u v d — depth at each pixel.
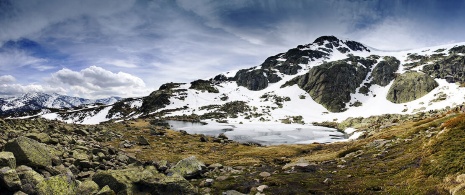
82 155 28.45
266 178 29.72
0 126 41.69
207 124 177.12
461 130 28.22
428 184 20.50
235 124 182.12
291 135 119.94
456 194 16.56
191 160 32.88
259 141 99.19
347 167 33.56
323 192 23.38
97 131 67.12
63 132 53.19
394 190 21.05
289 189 25.06
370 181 24.83
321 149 66.12
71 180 19.78
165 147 59.31
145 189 21.88
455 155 23.30
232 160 48.00
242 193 24.38
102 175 21.89
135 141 61.94
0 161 17.41
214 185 27.39
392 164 29.81
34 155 20.81
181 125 166.12
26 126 48.22
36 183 17.19
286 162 46.12
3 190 16.02
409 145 36.25
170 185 22.41
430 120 58.94
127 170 22.97
